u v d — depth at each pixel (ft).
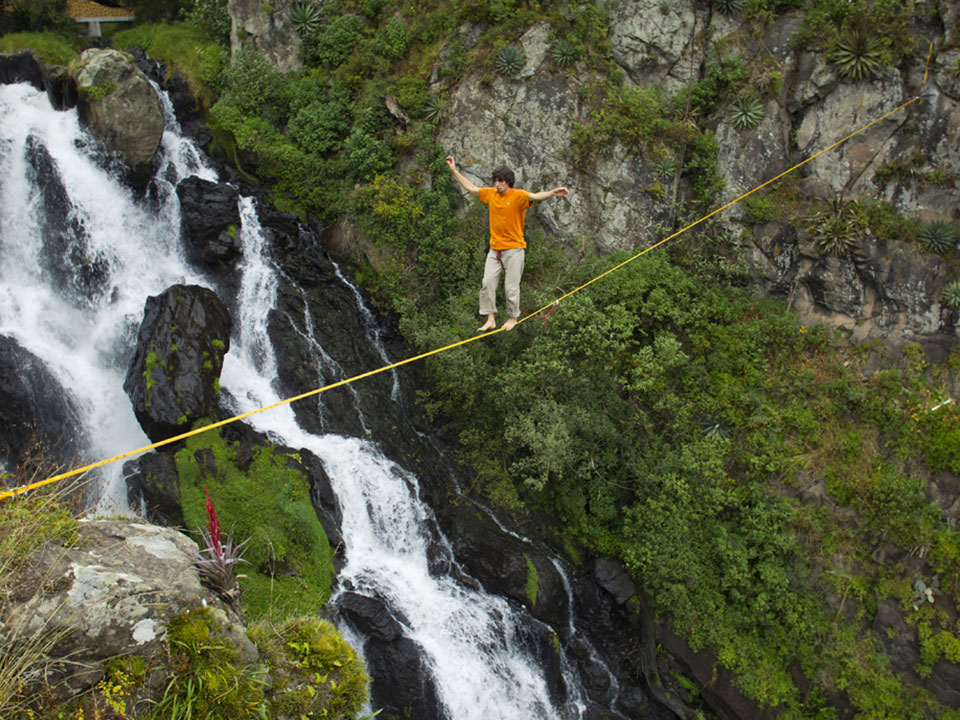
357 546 51.21
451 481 59.26
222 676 25.62
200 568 28.84
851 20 63.62
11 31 76.18
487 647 50.44
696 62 67.67
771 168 66.03
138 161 62.90
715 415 60.39
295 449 51.72
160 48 76.23
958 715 51.60
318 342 62.95
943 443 55.77
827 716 53.42
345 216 68.59
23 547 25.08
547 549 58.18
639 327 62.80
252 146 69.87
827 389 59.77
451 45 68.23
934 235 59.82
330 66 73.36
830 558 56.39
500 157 66.64
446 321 63.00
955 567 53.72
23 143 59.82
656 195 65.87
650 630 55.67
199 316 52.60
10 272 57.11
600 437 58.75
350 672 30.58
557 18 66.80
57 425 51.16
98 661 23.79
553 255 65.57
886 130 62.75
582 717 52.80
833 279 62.44
